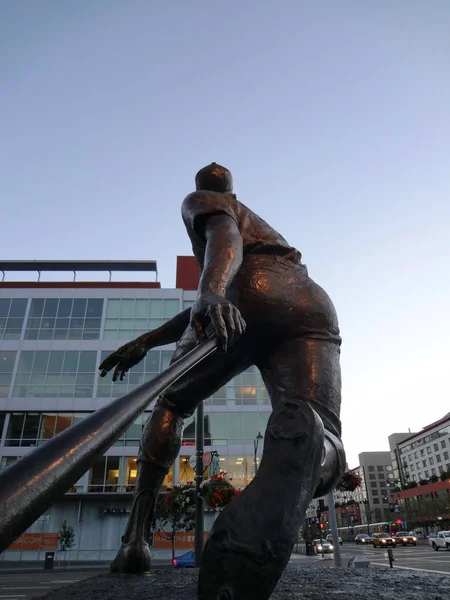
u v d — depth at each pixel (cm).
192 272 3444
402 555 2697
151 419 220
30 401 2688
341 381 177
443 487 7250
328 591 132
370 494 11506
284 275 180
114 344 2866
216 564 98
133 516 210
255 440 2536
